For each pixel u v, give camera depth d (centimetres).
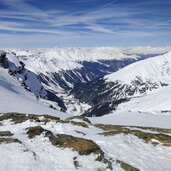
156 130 4753
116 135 3450
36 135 3123
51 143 2923
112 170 2536
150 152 3111
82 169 2486
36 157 2584
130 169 2581
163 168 2725
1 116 4516
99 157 2667
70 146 2816
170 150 3272
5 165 2386
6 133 3162
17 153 2600
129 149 3058
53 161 2564
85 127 3950
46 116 4397
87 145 2802
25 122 3953
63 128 3700
